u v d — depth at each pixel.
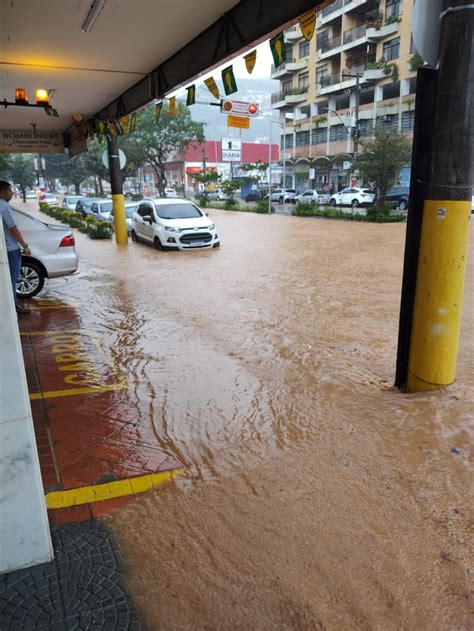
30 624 2.16
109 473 3.32
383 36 43.72
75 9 5.59
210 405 4.38
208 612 2.24
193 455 3.55
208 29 6.21
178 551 2.60
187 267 12.03
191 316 7.51
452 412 3.98
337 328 6.81
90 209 25.16
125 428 3.96
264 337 6.42
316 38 51.56
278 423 4.01
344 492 3.07
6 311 2.18
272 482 3.20
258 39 5.21
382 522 2.80
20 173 64.00
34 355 5.75
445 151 3.88
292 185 58.91
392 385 4.77
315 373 5.14
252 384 4.85
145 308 8.05
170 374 5.14
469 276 9.86
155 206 15.88
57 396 4.59
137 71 8.20
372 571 2.46
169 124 48.09
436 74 3.94
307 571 2.46
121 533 2.74
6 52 7.16
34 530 2.44
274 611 2.25
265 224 25.53
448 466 3.30
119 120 10.58
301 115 56.22
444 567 2.48
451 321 4.24
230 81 6.05
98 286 9.95
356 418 4.05
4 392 2.24
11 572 2.44
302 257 13.41
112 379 5.01
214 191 56.41
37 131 14.48
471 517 2.83
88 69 8.07
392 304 8.10
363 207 36.72
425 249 4.15
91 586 2.37
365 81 44.78
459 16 3.66
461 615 2.22
